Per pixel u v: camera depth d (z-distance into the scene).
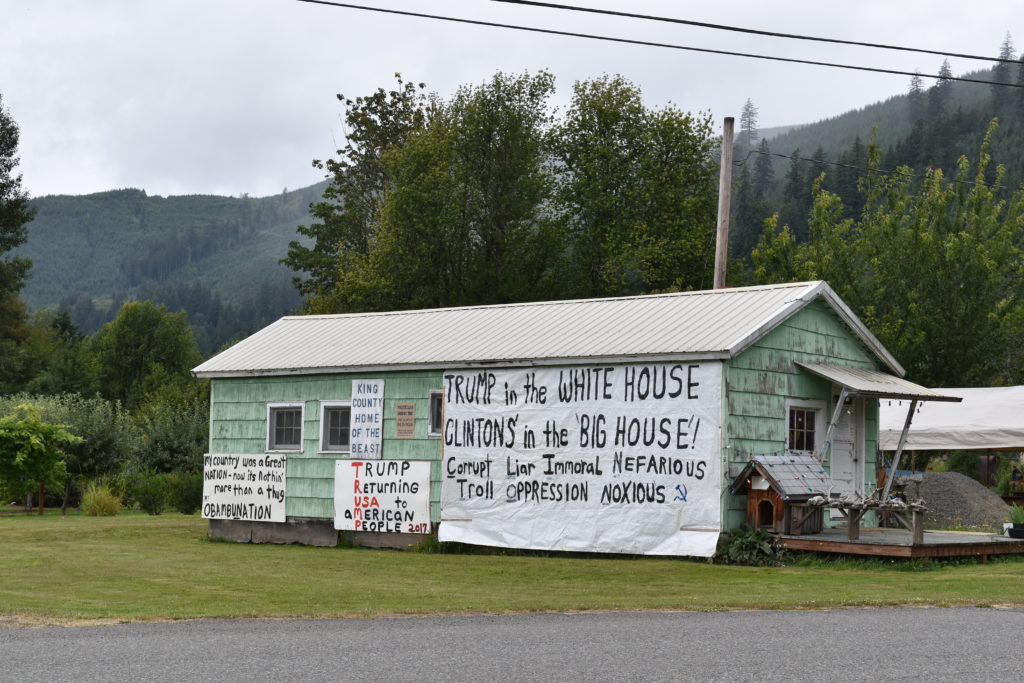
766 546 16.72
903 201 33.34
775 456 17.61
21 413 33.28
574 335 19.45
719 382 17.28
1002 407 24.62
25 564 16.53
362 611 11.05
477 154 43.38
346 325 23.55
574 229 44.34
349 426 21.27
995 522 23.75
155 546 20.50
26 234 67.38
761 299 19.14
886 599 11.95
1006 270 31.55
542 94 44.19
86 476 34.03
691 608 11.33
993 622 10.04
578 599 12.39
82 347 86.31
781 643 8.73
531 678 7.21
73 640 8.84
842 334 20.73
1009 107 196.75
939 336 30.58
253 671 7.43
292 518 21.67
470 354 19.77
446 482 19.83
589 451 18.38
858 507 16.52
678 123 44.94
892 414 25.44
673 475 17.55
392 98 56.62
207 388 55.34
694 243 41.97
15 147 66.12
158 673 7.32
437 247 42.44
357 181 55.81
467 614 10.89
